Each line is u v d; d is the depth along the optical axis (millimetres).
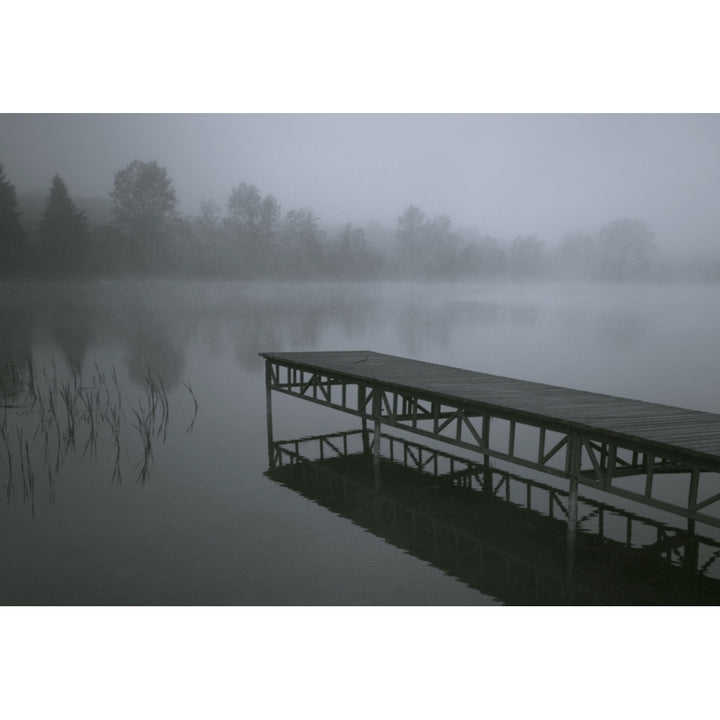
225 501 9906
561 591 7051
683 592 7051
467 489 10523
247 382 19891
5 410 15570
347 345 28078
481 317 41531
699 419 7820
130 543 8305
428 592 7004
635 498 7039
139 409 15984
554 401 9102
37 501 9781
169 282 63531
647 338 30484
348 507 9688
